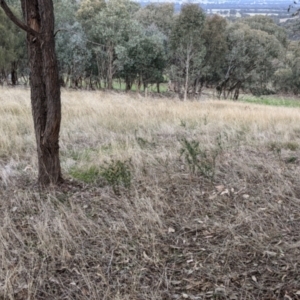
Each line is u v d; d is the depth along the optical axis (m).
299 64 33.44
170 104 12.88
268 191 4.20
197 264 2.87
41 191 4.12
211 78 27.69
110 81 23.97
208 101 18.91
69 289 2.60
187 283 2.66
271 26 35.50
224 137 6.90
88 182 4.43
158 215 3.59
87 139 6.72
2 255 2.87
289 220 3.55
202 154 5.07
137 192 4.05
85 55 23.17
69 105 10.05
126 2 24.39
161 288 2.60
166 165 4.79
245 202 3.92
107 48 23.52
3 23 19.95
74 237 3.23
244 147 6.22
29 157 5.46
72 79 24.28
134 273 2.75
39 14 3.78
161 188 4.21
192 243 3.18
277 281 2.65
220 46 24.77
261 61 29.22
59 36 22.31
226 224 3.45
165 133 7.43
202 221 3.55
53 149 4.18
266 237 3.21
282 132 7.70
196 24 22.12
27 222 3.50
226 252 3.01
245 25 30.02
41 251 3.02
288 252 2.99
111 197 4.02
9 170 4.76
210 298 2.50
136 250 3.06
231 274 2.74
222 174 4.72
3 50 19.77
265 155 5.70
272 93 34.66
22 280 2.67
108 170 4.37
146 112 9.48
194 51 22.67
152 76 23.97
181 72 23.17
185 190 4.22
